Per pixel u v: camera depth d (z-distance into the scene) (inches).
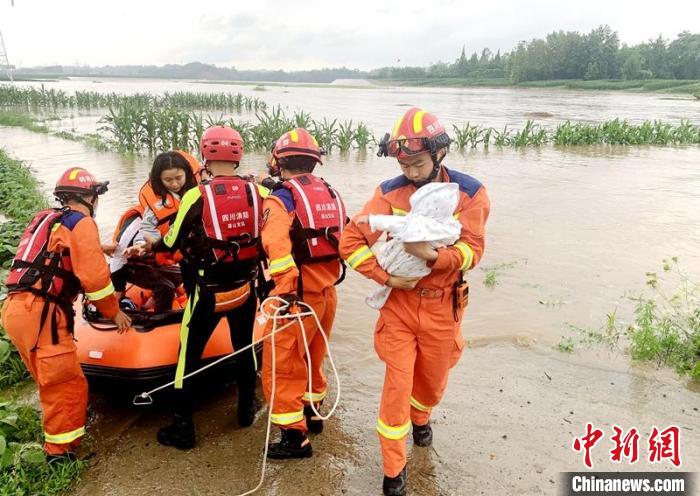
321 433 151.0
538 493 129.1
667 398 167.0
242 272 138.9
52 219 130.5
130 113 762.8
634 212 393.1
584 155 725.3
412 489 130.1
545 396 167.5
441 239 110.8
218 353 157.5
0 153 555.5
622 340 202.2
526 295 243.4
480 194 118.9
